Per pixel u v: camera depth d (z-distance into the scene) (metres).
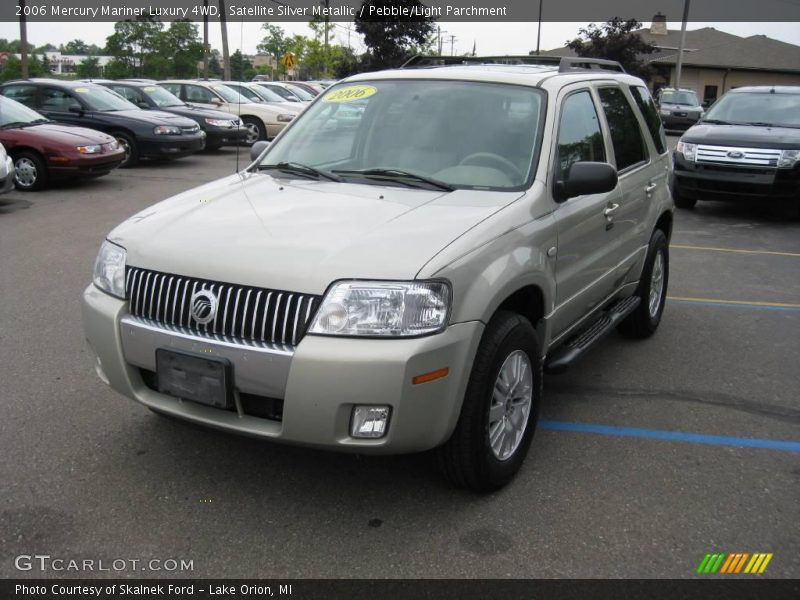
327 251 3.13
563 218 3.96
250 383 3.05
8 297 6.52
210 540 3.18
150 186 13.27
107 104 15.99
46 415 4.25
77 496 3.47
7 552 3.07
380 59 32.47
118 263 3.47
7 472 3.65
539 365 3.80
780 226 11.27
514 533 3.28
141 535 3.20
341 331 2.97
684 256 9.10
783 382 5.13
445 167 4.04
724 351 5.74
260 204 3.72
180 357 3.17
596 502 3.55
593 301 4.68
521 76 4.43
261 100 21.55
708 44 52.75
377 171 4.09
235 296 3.11
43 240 8.77
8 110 12.81
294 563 3.05
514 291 3.45
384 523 3.33
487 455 3.41
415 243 3.19
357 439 3.02
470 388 3.27
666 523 3.39
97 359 3.53
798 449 4.15
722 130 11.83
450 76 4.50
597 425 4.40
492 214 3.53
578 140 4.42
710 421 4.49
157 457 3.83
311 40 40.47
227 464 3.79
